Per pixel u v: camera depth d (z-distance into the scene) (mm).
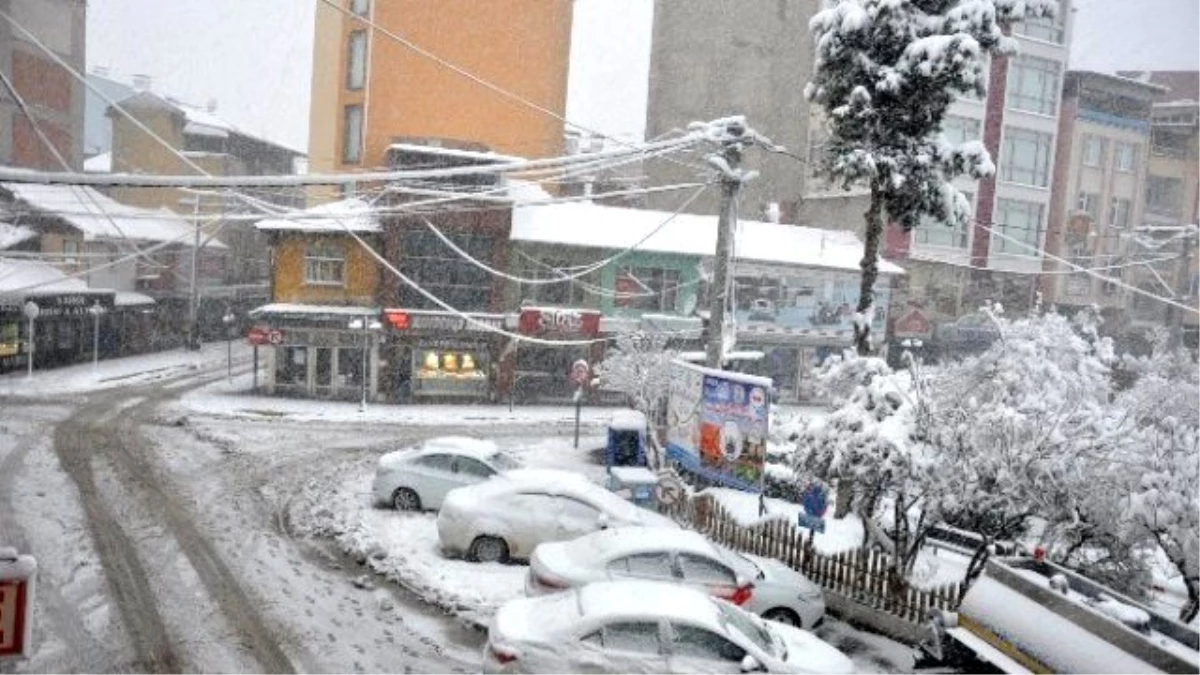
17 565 5703
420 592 13180
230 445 23891
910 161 17484
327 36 43469
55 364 37438
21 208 38125
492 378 36406
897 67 16938
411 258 35250
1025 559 10930
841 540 17438
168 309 48656
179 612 11805
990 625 10062
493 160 35094
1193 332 54438
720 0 53875
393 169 34875
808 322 42438
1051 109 49750
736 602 11602
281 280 35219
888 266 43750
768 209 48562
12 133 36844
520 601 9945
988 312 20625
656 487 19156
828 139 18656
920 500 16406
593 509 14789
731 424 18047
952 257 47719
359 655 10883
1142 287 53781
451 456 18125
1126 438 12703
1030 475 12656
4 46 35906
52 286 37250
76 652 10320
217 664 10312
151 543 14672
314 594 12898
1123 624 8547
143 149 51969
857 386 15016
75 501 16844
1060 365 19578
